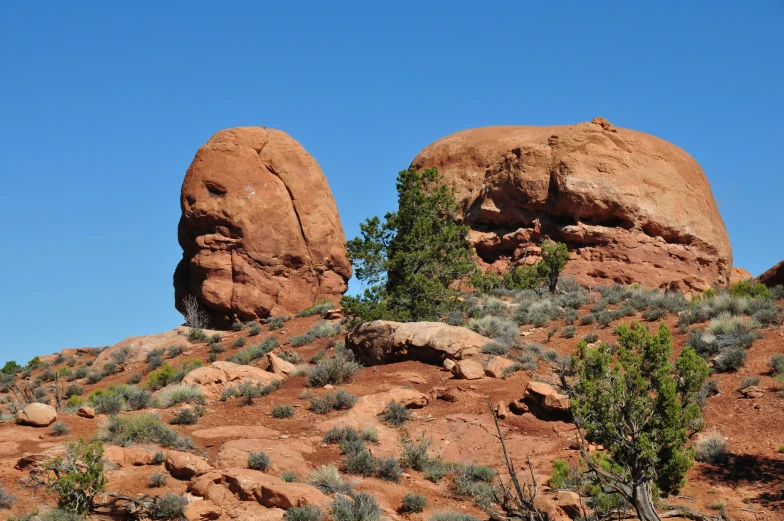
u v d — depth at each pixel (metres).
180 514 14.62
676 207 54.91
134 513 14.58
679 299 33.97
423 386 26.20
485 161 61.91
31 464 16.62
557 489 17.16
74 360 47.91
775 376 22.17
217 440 20.27
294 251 51.12
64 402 34.81
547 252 44.94
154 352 43.31
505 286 47.44
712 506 16.50
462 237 55.53
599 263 51.97
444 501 17.36
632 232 53.09
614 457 14.47
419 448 19.88
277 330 44.91
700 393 21.94
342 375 26.91
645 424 14.24
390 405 23.31
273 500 15.34
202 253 49.81
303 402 24.42
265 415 23.09
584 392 14.50
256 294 49.19
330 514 15.16
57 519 13.69
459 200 61.12
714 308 29.95
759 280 36.31
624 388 14.45
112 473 16.78
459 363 26.78
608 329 31.11
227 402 24.77
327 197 54.78
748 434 19.70
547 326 33.06
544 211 55.66
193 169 51.50
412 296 37.31
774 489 17.02
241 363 36.47
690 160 60.66
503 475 18.95
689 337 27.72
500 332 30.84
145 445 18.95
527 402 23.14
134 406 24.28
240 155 51.84
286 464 18.11
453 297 37.56
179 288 53.44
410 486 18.14
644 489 13.73
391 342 29.78
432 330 29.19
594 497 15.82
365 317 34.75
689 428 14.95
